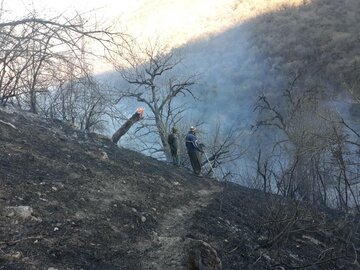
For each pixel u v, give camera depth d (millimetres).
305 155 12844
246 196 9391
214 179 10898
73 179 6035
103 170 7043
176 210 6918
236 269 5359
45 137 7285
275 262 6148
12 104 8688
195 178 10148
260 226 7156
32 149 6395
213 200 8164
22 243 3957
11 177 5160
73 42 6828
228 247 5949
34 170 5715
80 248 4320
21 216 4340
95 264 4164
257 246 6461
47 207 4828
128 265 4414
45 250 4008
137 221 5625
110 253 4504
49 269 3730
